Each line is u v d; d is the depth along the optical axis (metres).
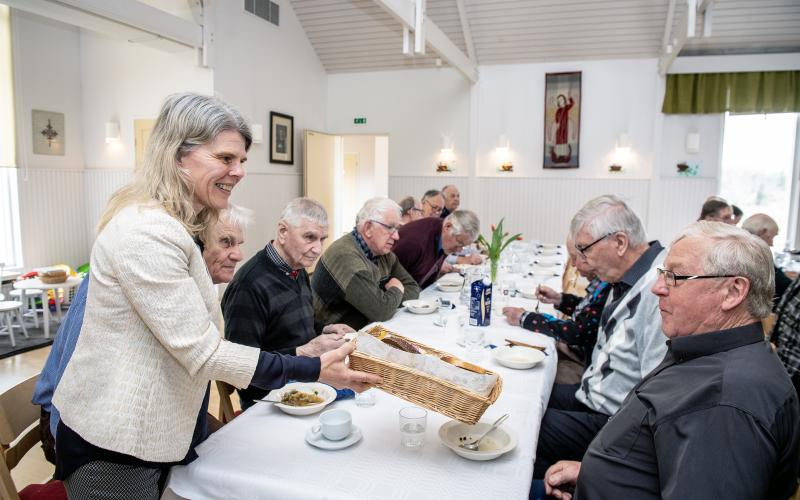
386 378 1.28
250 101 6.86
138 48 6.55
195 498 1.19
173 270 1.04
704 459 0.97
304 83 8.11
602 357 1.91
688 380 1.09
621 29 6.97
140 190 1.12
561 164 7.72
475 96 7.98
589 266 2.00
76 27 6.85
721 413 0.98
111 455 1.08
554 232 7.90
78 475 1.09
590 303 2.42
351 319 2.65
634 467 1.12
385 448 1.29
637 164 7.46
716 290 1.11
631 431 1.14
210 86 6.21
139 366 1.06
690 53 7.06
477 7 7.04
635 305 1.77
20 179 6.33
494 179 8.05
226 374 1.08
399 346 1.45
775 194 7.14
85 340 1.08
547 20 7.04
